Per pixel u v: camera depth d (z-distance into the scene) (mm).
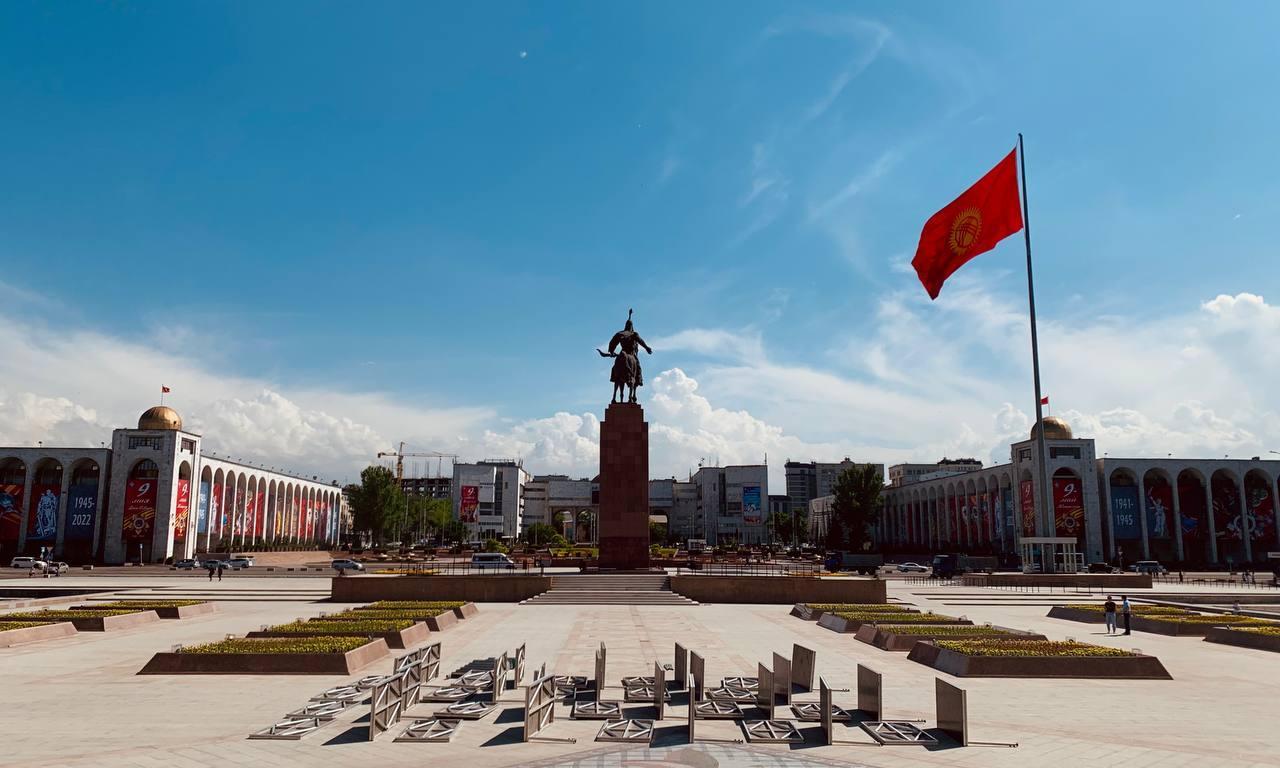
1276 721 16078
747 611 39625
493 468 196625
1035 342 45094
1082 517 91562
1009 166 36875
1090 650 22016
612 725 15297
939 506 126188
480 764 13023
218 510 106812
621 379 51844
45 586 52469
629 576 47469
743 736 14805
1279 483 96562
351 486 121812
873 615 31719
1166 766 13047
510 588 44969
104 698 17797
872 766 13016
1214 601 47562
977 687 19438
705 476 197625
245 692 18422
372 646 22906
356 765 12922
